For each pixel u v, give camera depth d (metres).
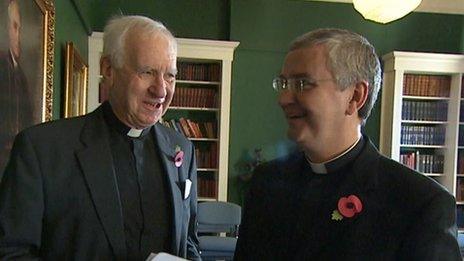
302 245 1.24
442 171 5.97
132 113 1.46
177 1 5.79
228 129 5.61
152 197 1.54
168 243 1.53
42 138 1.40
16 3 2.07
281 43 5.89
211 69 5.69
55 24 3.16
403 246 1.10
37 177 1.34
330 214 1.21
